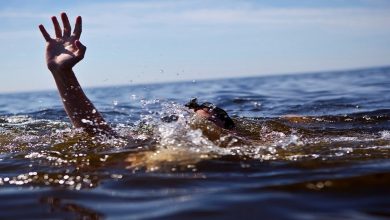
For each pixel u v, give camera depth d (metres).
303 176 2.88
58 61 4.18
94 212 2.30
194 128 4.11
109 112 9.21
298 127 5.48
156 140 4.01
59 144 4.13
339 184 2.61
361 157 3.44
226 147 3.78
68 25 4.37
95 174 3.14
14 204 2.50
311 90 14.57
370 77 24.45
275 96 12.16
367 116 6.56
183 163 3.28
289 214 2.14
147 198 2.52
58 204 2.47
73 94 4.23
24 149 4.12
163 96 14.80
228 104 10.15
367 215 2.10
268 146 3.89
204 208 2.26
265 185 2.69
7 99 21.45
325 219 2.05
